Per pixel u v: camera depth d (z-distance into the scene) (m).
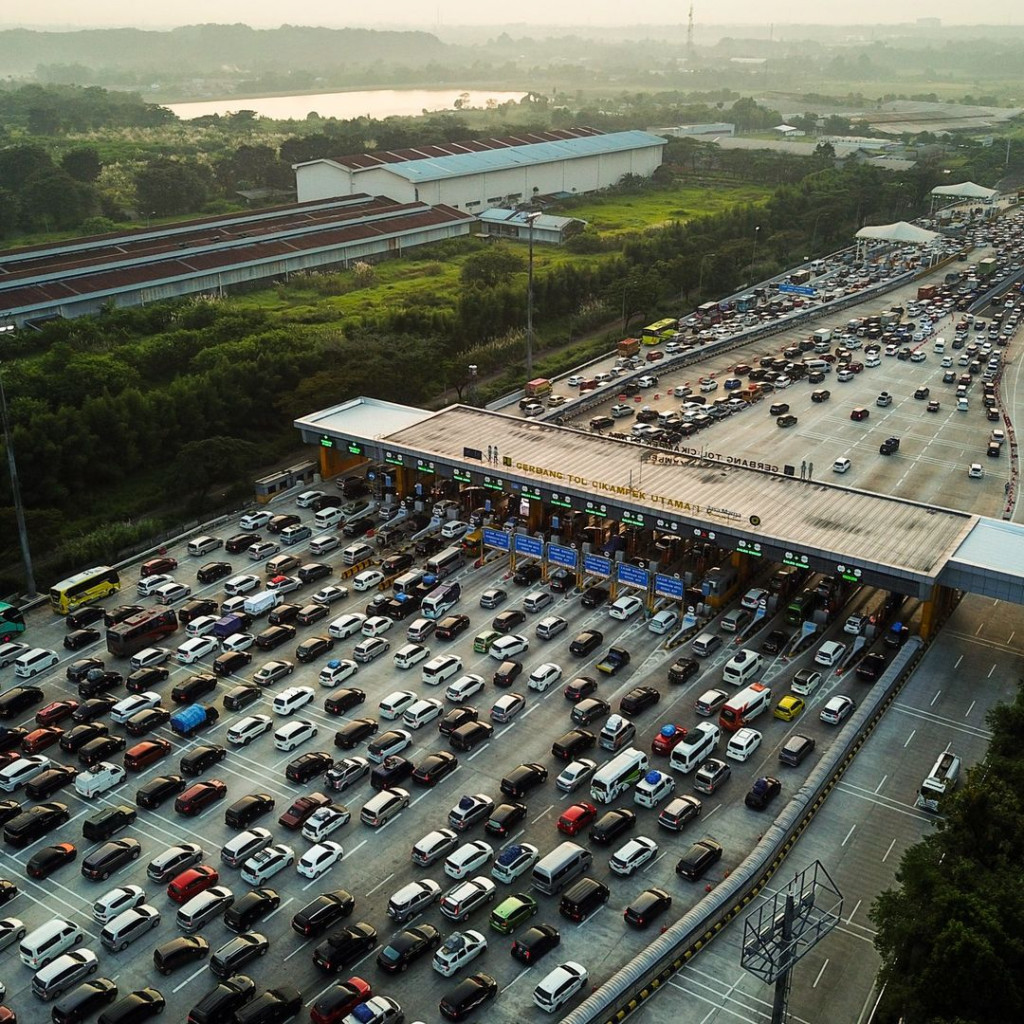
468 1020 63.69
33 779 85.44
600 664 100.25
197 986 66.81
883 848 77.31
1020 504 139.88
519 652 103.12
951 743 89.00
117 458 148.12
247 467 146.38
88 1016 64.38
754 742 88.19
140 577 120.50
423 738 91.25
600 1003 62.53
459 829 79.56
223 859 76.94
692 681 98.69
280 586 114.06
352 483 138.00
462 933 68.50
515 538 116.31
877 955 67.94
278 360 166.50
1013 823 67.81
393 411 146.25
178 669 102.31
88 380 158.12
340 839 79.31
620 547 119.44
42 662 102.44
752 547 105.12
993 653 102.38
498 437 132.88
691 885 74.38
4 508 127.31
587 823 80.19
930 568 97.06
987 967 56.25
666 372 199.75
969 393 187.00
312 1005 64.31
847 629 105.88
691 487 116.31
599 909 72.31
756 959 67.25
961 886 62.78
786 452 158.25
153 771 87.69
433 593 110.44
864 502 112.44
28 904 73.81
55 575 121.56
